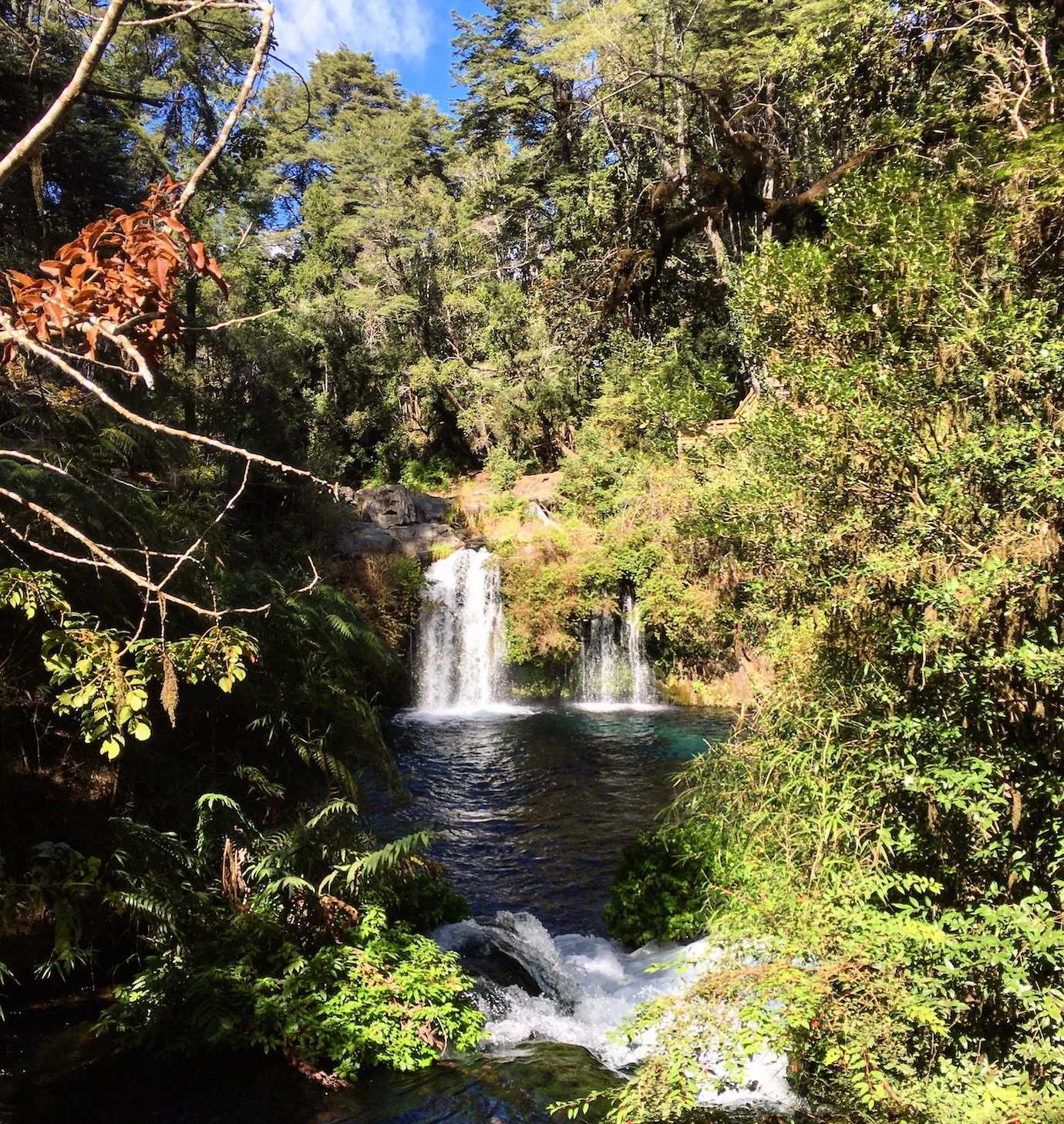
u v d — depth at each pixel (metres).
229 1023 4.04
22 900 3.83
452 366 28.83
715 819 5.61
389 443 29.73
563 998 5.27
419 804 9.87
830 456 4.32
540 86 21.92
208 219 22.30
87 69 1.18
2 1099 3.63
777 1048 2.98
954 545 3.60
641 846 6.42
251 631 6.17
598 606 17.48
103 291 1.48
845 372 4.24
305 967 4.47
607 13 18.86
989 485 3.61
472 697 18.52
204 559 5.99
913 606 3.60
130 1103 3.67
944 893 3.87
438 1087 3.90
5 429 5.84
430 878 6.41
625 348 15.55
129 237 1.49
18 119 10.23
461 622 18.64
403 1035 4.20
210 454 14.73
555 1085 3.96
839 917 3.35
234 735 6.43
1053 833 3.54
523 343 25.88
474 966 5.47
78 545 4.88
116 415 7.13
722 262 9.40
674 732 13.87
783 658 4.89
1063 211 4.12
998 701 3.53
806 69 8.17
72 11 7.54
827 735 4.11
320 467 18.52
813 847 4.11
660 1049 3.34
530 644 17.69
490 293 27.97
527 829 8.90
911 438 3.93
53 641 1.83
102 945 5.04
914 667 3.72
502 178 27.05
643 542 16.50
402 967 4.64
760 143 7.56
